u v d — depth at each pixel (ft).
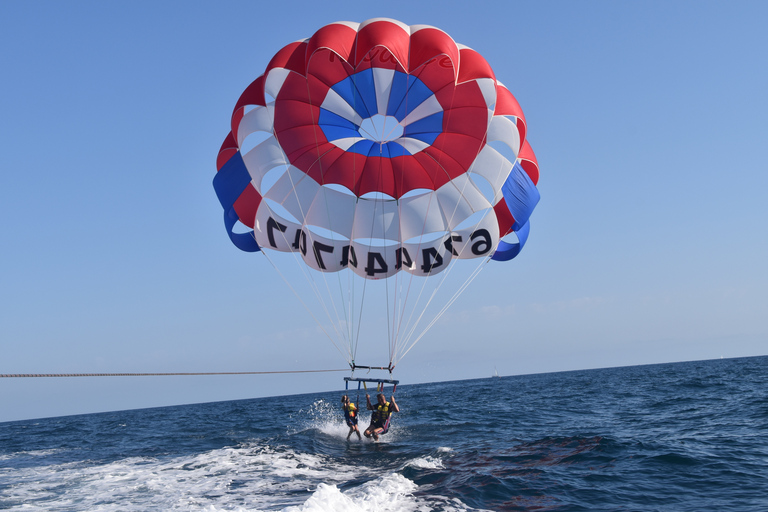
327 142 39.50
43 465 41.37
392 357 39.52
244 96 36.65
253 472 31.01
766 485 23.31
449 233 40.81
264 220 39.47
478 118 36.47
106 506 25.09
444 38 32.73
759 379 93.20
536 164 39.70
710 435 36.35
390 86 37.11
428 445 37.47
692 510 20.54
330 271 41.04
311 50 32.60
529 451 33.01
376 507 21.39
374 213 41.11
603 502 21.98
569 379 207.82
